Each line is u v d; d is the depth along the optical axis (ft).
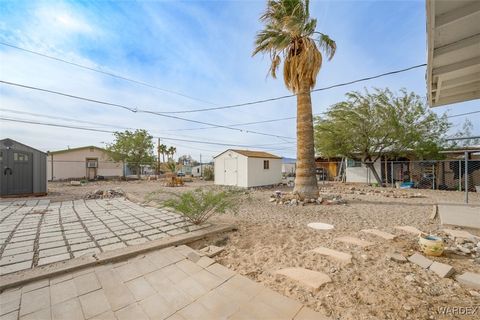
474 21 8.17
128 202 28.22
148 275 9.09
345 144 44.65
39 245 12.22
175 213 20.68
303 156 27.71
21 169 34.63
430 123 40.78
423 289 7.76
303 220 18.43
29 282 8.40
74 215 20.18
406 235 13.98
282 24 24.68
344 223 17.37
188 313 6.77
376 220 18.28
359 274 8.81
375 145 43.19
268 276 8.92
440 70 11.50
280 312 6.68
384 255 10.62
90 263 9.78
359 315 6.45
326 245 12.16
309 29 25.20
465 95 15.44
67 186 53.88
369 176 54.85
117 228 15.66
